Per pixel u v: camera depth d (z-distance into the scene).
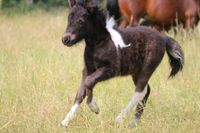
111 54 10.54
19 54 16.58
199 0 20.67
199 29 20.81
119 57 10.65
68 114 10.50
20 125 10.24
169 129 10.46
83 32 10.36
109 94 12.52
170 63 11.82
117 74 10.75
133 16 20.59
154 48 11.20
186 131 10.45
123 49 10.73
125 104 12.03
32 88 12.41
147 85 11.63
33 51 17.02
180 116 11.38
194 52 16.81
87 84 10.41
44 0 35.31
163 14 20.47
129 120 11.15
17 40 20.17
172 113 11.55
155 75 14.09
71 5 10.49
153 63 11.27
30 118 10.54
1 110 11.01
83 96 10.63
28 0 34.47
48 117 10.49
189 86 13.38
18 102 11.57
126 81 13.48
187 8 20.47
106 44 10.52
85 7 10.35
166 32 21.05
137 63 11.08
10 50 17.62
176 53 11.61
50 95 11.91
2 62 15.38
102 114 11.04
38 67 14.41
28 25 24.95
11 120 10.23
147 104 12.00
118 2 20.55
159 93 12.70
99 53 10.51
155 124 10.61
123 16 20.78
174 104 12.02
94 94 12.42
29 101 11.61
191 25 20.55
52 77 13.39
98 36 10.48
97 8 10.43
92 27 10.41
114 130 10.20
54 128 10.17
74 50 17.17
